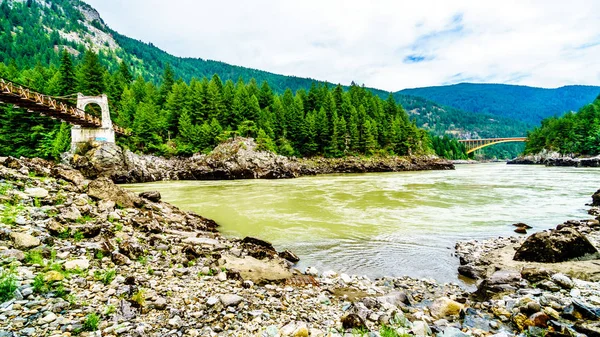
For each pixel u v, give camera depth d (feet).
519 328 20.33
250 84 333.01
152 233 38.78
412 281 32.09
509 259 36.88
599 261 33.71
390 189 115.03
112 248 28.81
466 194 98.58
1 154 155.84
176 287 23.85
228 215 67.21
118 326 17.04
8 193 34.73
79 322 16.74
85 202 40.55
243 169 192.34
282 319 20.80
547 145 374.43
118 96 236.02
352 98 362.94
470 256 39.14
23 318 16.15
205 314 20.21
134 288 22.03
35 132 158.61
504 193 99.45
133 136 197.06
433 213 69.10
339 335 18.92
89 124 141.08
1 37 567.59
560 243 34.63
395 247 44.65
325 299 25.63
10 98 92.89
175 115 240.32
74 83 193.16
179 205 80.23
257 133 242.37
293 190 114.93
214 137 221.46
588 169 225.35
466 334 19.30
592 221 52.31
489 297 26.48
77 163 140.87
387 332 19.10
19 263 21.54
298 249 43.98
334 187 124.36
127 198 50.29
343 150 289.33
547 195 93.61
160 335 17.10
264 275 29.86
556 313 21.07
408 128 328.29
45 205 35.27
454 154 541.34
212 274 28.66
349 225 58.03
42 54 548.31
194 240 38.91
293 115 276.82
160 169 179.32
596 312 20.20
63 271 22.24
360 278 32.53
